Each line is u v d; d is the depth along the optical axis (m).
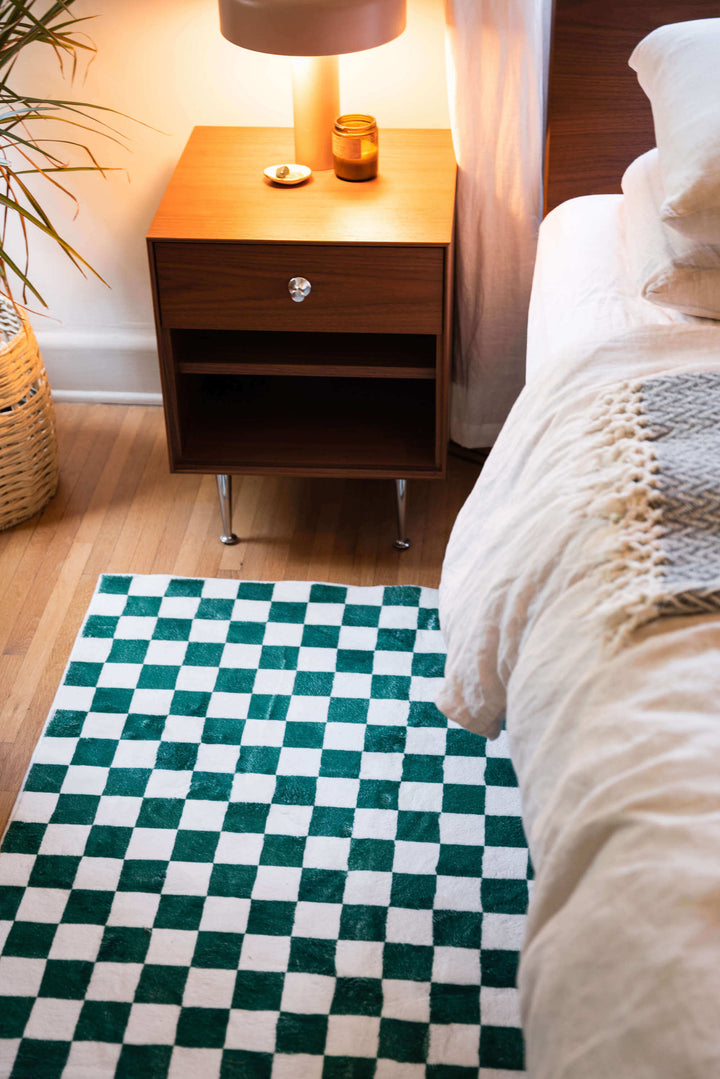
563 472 1.19
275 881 1.44
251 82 1.94
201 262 1.64
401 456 1.84
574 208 1.77
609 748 0.90
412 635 1.78
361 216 1.66
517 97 1.75
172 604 1.84
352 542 1.96
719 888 0.75
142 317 2.21
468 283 1.94
